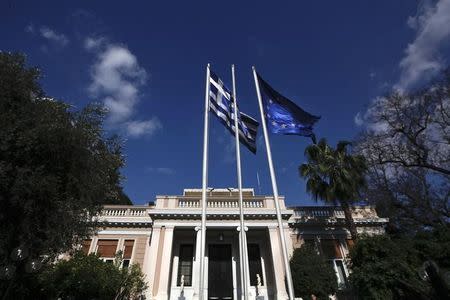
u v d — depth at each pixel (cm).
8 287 1049
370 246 1593
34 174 844
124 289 1623
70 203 965
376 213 2294
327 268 1734
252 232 2133
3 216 827
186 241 2111
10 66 920
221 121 1223
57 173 934
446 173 2397
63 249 1045
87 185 1016
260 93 1268
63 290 1522
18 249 840
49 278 1492
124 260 2005
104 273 1532
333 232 2128
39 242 897
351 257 1659
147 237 2086
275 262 1866
